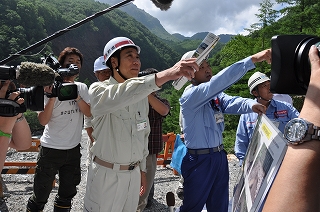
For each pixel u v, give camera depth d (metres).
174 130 27.77
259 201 0.97
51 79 1.54
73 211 4.17
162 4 2.02
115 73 2.46
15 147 2.08
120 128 2.29
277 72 0.98
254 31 21.41
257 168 1.24
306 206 0.71
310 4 20.16
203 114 2.90
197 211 2.95
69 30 1.99
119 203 2.35
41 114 3.08
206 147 2.89
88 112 3.32
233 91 18.02
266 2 20.47
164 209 4.33
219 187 3.00
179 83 1.98
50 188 3.31
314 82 0.80
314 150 0.75
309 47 0.90
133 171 2.40
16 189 4.86
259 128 1.52
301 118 0.78
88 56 110.06
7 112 1.43
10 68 1.44
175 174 5.96
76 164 3.43
